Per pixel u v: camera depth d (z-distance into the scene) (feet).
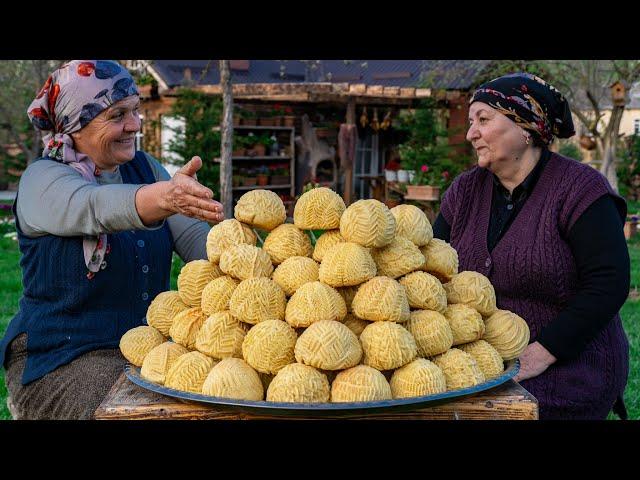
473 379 5.17
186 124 38.11
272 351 5.00
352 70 50.44
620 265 7.52
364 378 4.78
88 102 7.13
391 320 5.16
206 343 5.26
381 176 46.98
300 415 4.71
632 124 94.27
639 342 15.66
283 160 44.57
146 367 5.48
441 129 39.22
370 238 5.41
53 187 6.79
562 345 7.39
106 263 7.29
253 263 5.50
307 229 5.79
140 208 6.11
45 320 7.23
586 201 7.68
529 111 7.69
